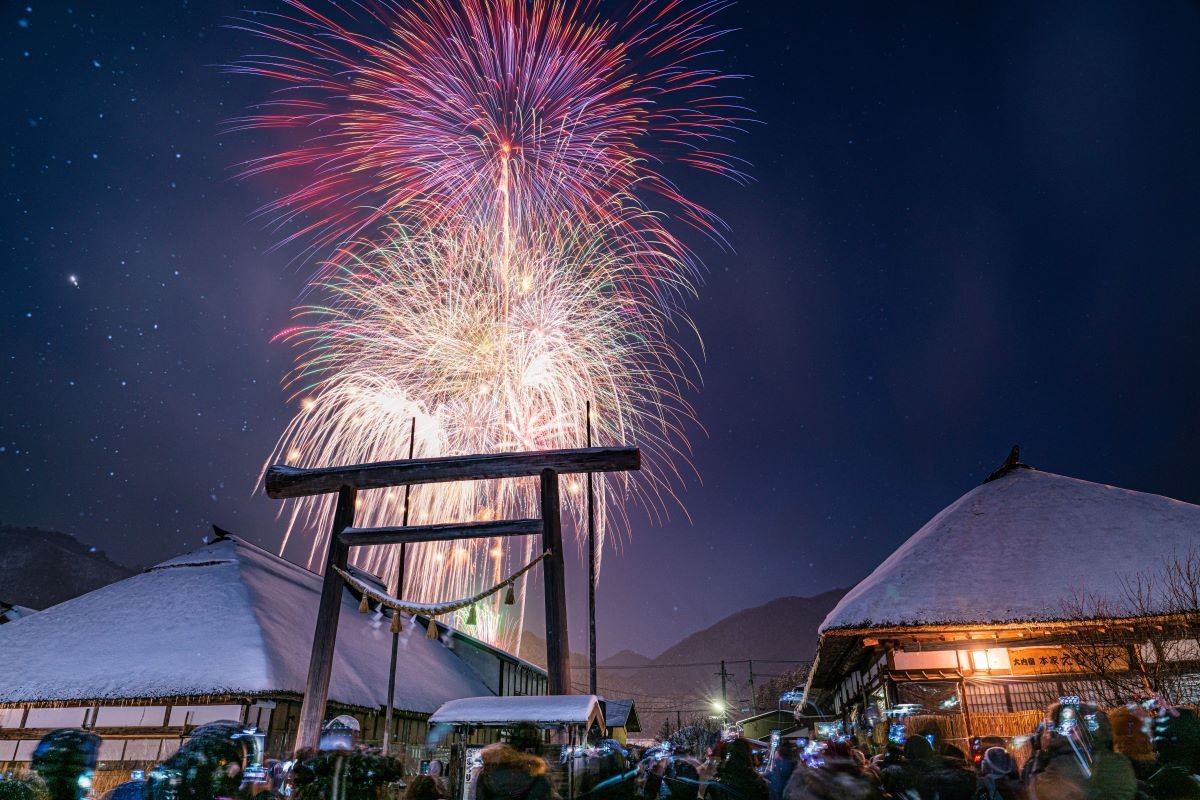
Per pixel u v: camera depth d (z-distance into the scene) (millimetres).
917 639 17031
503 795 5762
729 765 6910
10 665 18641
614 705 26031
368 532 15648
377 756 6723
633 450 15289
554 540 14992
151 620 19750
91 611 21016
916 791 6324
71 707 17266
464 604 14648
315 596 25688
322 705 14719
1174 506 18797
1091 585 16531
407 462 15812
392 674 17094
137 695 16578
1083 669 15500
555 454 15359
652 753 9008
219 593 20688
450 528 15438
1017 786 6457
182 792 3951
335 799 6320
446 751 22219
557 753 8898
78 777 3668
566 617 14648
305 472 16109
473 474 15594
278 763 8578
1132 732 5691
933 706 16094
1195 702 13875
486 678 31328
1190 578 15289
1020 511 19953
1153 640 15078
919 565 18766
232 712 16641
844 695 25750
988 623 16359
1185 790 5230
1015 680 15969
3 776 3633
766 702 57531
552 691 14078
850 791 5363
